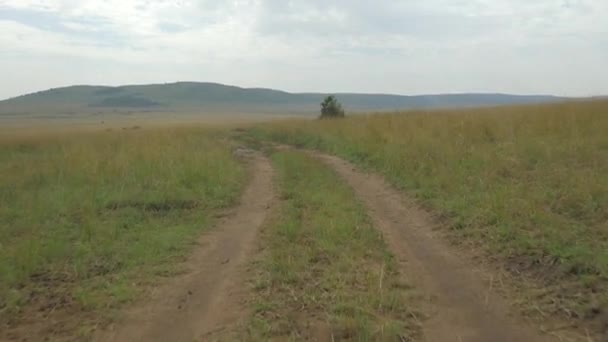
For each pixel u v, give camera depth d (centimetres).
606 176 693
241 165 1305
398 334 356
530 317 374
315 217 688
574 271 434
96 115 11756
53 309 431
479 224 602
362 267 494
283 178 1051
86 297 448
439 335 357
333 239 579
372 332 360
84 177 1030
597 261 436
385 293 423
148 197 855
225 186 964
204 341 367
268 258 534
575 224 547
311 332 368
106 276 505
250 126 2950
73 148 1462
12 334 388
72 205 805
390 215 711
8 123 6481
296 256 530
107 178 1012
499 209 614
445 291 433
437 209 699
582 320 360
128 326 397
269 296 437
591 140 940
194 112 14388
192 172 1034
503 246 521
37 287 478
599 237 501
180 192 890
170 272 514
